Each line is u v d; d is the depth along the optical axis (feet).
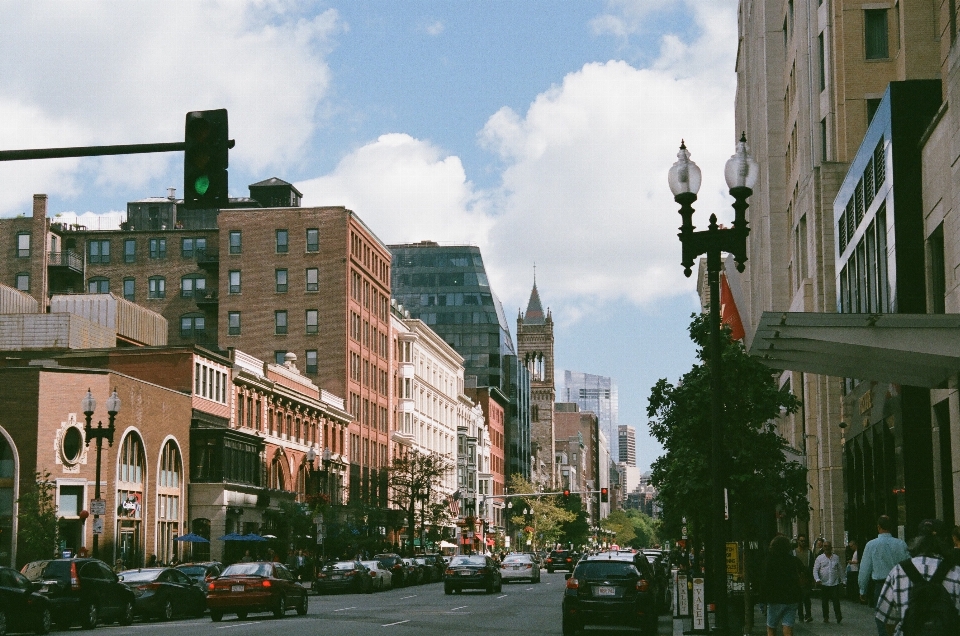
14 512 182.80
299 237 325.01
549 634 90.53
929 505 105.40
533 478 640.99
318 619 110.83
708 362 90.27
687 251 59.11
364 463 334.03
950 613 26.86
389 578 203.21
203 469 221.66
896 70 152.97
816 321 75.31
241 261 326.44
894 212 105.19
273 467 258.57
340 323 319.88
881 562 50.24
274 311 322.96
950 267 93.09
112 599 104.32
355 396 328.90
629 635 94.38
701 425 88.22
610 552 100.42
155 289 365.20
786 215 212.23
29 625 90.74
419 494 302.45
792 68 195.62
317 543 218.59
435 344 420.77
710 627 87.40
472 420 485.15
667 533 187.62
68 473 186.70
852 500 144.36
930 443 106.11
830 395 154.92
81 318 242.58
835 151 157.48
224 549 220.23
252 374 244.63
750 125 260.83
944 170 94.84
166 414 211.20
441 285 552.82
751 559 85.15
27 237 355.97
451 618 111.24
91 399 132.46
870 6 154.40
